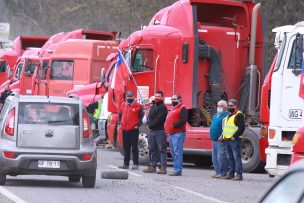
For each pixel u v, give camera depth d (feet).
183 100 157.07
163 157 142.61
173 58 159.02
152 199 102.22
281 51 125.49
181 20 159.53
